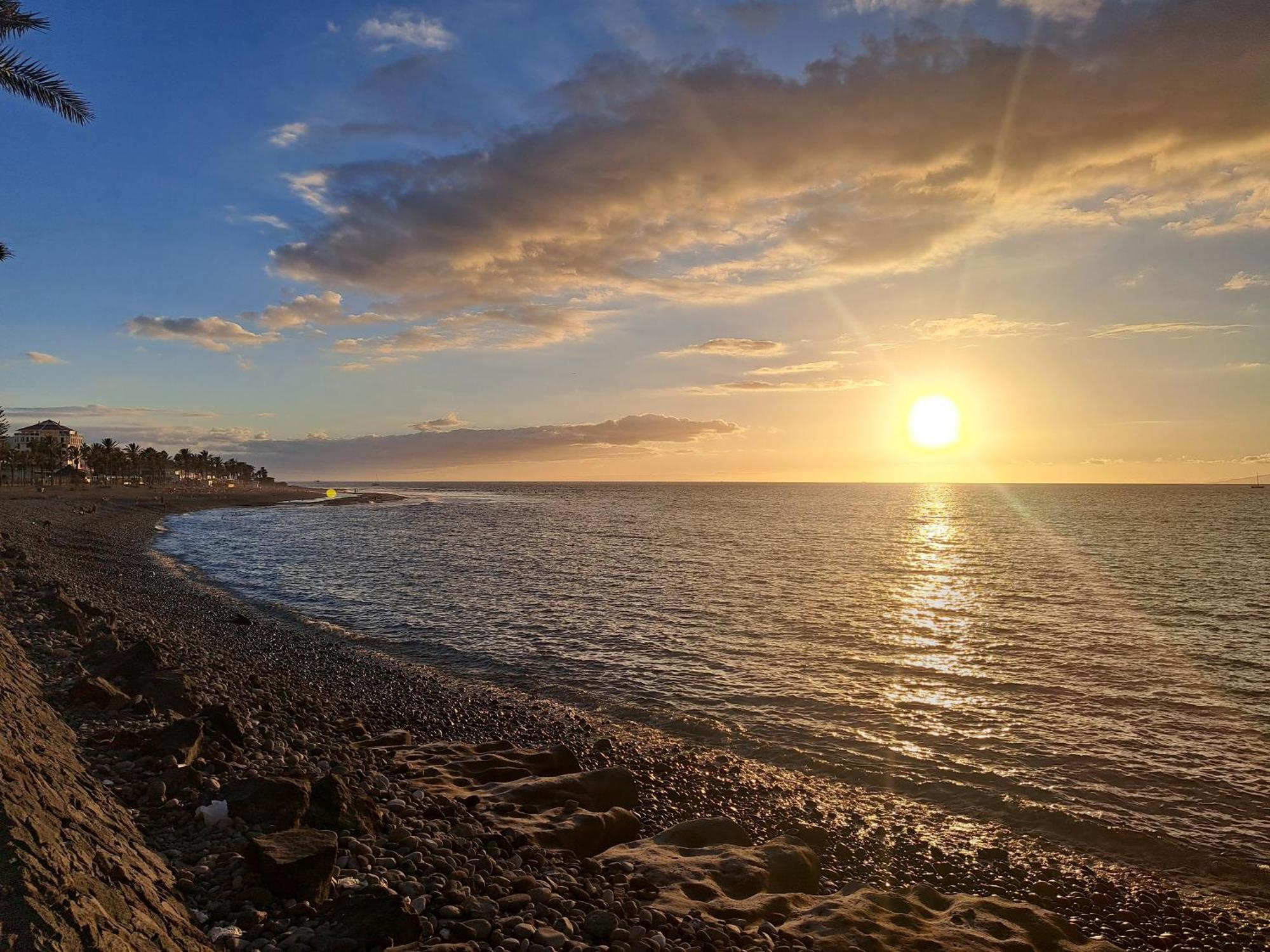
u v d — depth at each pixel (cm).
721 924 773
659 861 934
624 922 735
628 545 7062
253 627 2752
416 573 4781
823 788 1480
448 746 1373
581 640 2798
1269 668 2462
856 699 2081
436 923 652
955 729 1838
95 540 5741
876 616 3381
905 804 1409
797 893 927
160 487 19988
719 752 1659
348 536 8119
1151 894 1103
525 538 7969
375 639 2773
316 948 592
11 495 10350
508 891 753
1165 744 1741
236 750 1020
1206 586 4497
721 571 5075
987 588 4388
